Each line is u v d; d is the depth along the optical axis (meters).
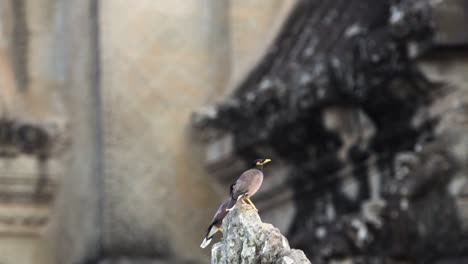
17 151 24.12
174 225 24.16
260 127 21.08
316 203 20.39
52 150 24.41
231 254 8.56
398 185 16.45
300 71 21.08
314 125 19.41
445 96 16.66
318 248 17.52
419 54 16.42
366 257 16.20
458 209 16.17
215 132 23.34
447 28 16.14
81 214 24.25
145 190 24.16
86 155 24.31
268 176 21.64
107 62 24.30
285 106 20.05
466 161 16.38
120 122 24.23
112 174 24.06
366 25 20.17
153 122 24.38
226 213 8.73
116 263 23.59
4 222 24.38
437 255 16.02
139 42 24.56
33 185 24.33
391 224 16.14
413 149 17.38
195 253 24.05
